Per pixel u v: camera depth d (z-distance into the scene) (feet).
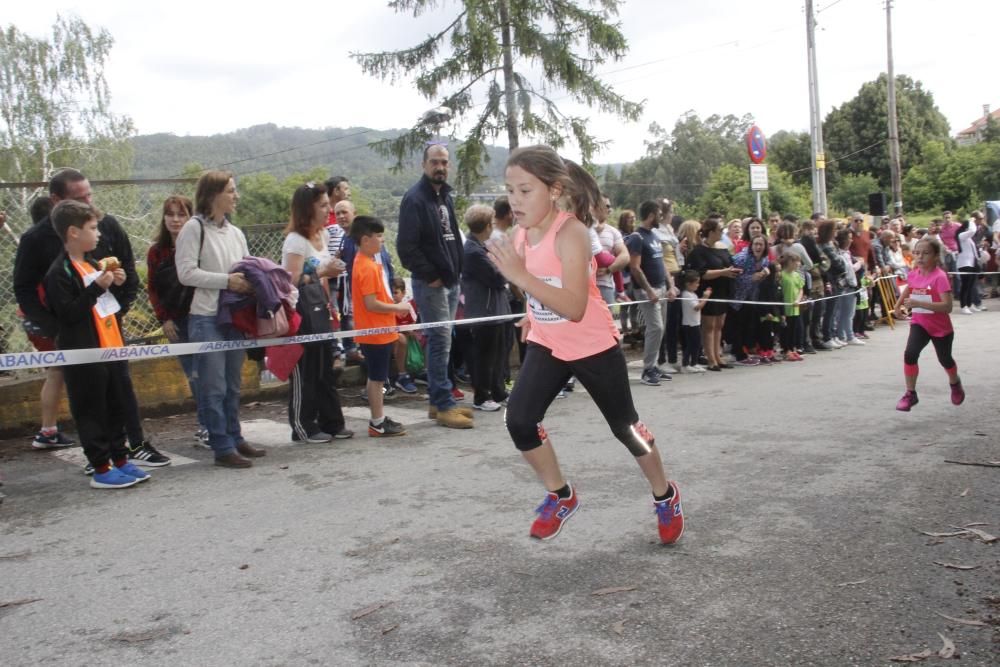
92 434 15.75
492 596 10.41
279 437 20.88
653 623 9.52
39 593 10.87
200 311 17.40
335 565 11.64
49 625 9.89
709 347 32.19
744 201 169.07
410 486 15.70
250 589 10.86
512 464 17.19
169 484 16.22
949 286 20.75
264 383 27.09
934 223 61.31
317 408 20.13
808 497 14.26
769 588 10.41
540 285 10.07
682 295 31.12
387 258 27.07
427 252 21.15
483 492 15.14
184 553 12.28
